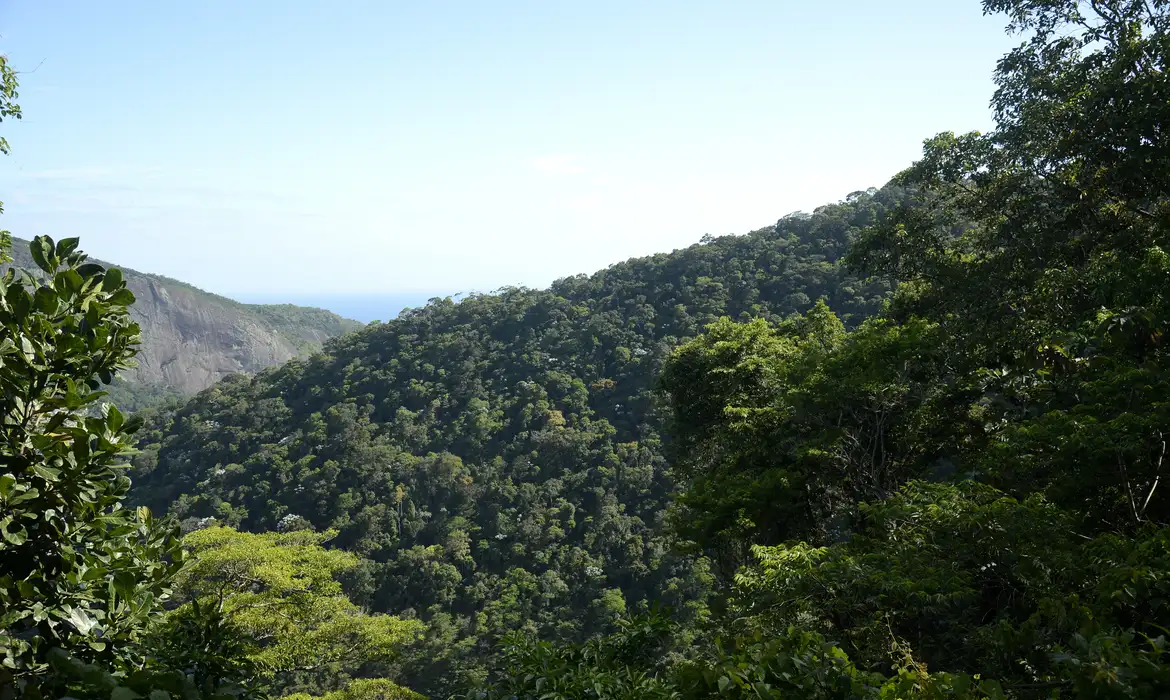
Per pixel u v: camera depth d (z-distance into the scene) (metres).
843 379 10.52
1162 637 2.44
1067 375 8.30
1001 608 5.45
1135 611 3.81
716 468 14.99
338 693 13.80
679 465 19.16
